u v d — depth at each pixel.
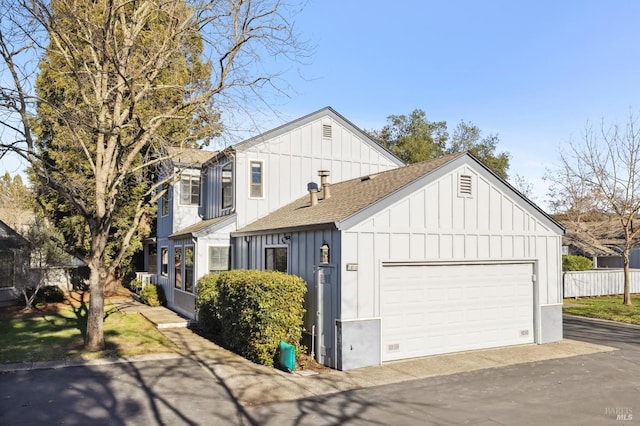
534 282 12.34
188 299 16.52
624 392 7.91
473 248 11.35
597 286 24.61
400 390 8.06
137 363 9.89
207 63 13.18
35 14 10.35
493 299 11.72
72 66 11.55
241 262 15.33
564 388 8.16
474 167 11.50
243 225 16.11
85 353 10.69
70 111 11.75
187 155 19.50
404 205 10.44
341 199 12.44
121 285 27.20
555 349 11.56
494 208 11.75
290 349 9.24
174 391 7.94
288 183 16.73
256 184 16.31
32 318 16.77
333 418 6.65
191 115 13.37
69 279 24.39
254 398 7.59
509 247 11.90
